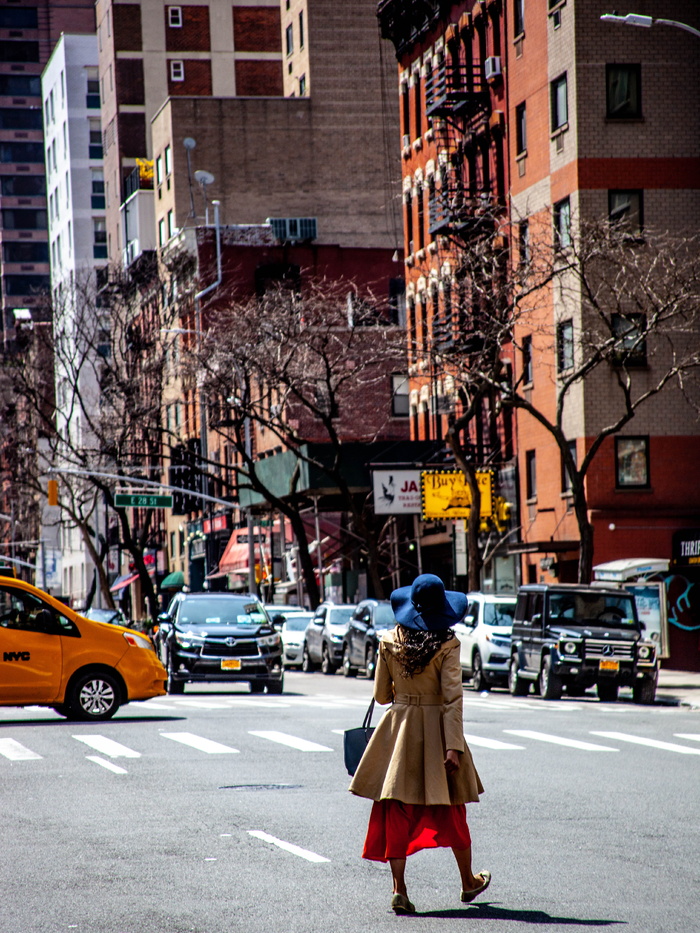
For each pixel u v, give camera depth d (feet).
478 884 50.47
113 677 126.72
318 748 103.60
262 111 479.41
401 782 49.52
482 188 272.31
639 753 100.83
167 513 511.81
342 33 479.00
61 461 421.18
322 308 364.17
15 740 109.70
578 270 228.43
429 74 314.35
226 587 437.99
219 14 576.20
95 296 403.13
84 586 597.11
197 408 455.63
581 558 199.52
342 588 362.53
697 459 241.55
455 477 266.16
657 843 62.39
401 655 50.39
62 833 66.28
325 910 48.96
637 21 153.17
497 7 277.03
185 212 481.87
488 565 280.31
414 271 326.24
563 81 249.14
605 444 240.94
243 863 57.98
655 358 240.12
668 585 238.48
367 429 376.68
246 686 201.57
